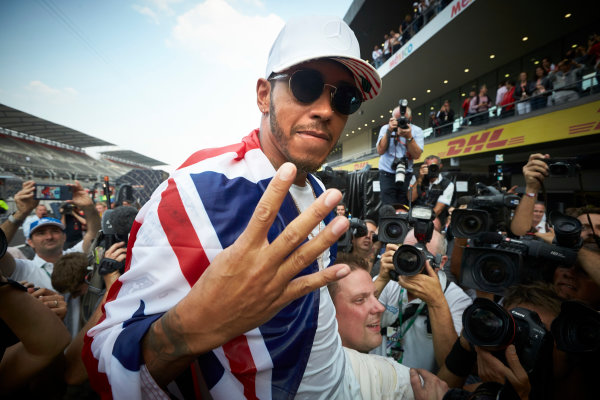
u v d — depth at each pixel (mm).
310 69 692
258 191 745
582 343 983
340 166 27453
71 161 30500
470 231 1882
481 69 13047
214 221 662
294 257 425
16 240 6711
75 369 1380
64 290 1976
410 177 3701
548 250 1633
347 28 737
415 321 1808
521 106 8695
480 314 1132
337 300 1419
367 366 1209
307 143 710
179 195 678
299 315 779
